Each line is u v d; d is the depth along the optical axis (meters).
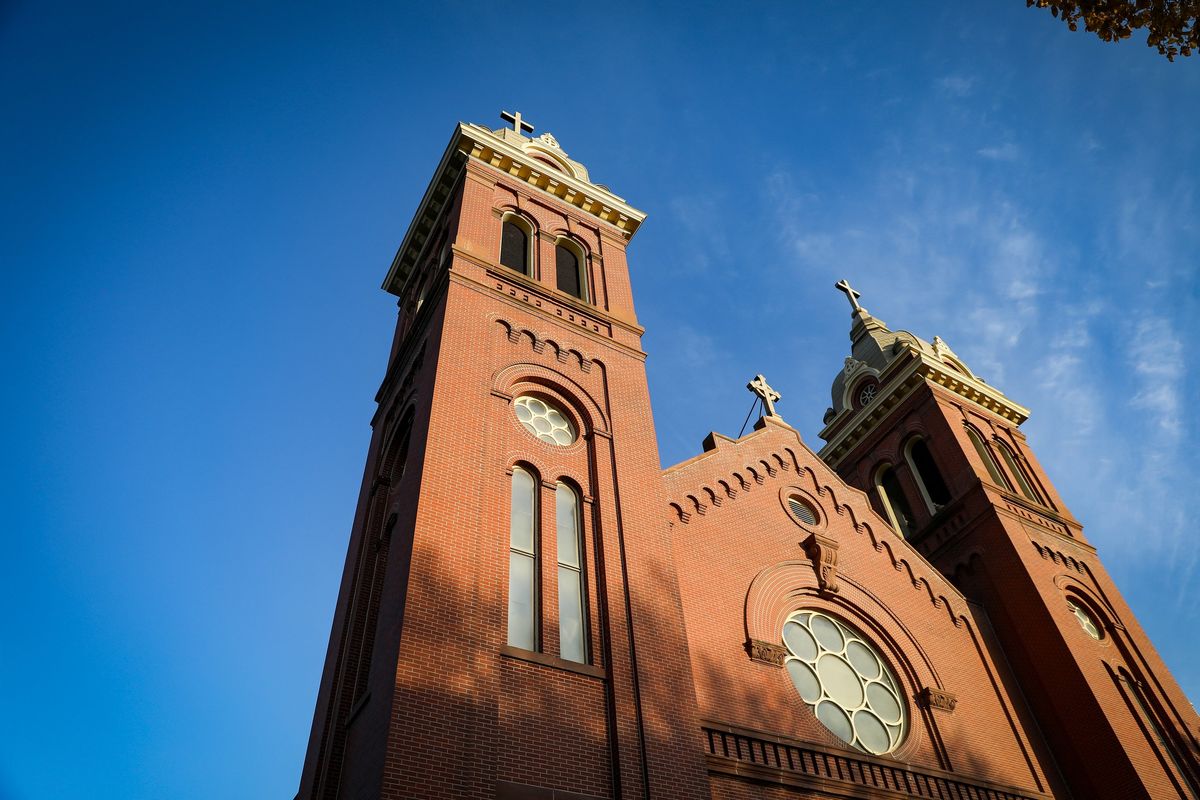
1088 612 24.77
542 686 13.59
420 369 19.66
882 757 17.47
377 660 13.54
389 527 17.88
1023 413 31.94
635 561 16.41
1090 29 12.47
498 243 22.58
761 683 17.42
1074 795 20.38
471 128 24.78
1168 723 22.16
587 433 18.62
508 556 15.29
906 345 31.78
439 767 11.69
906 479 29.58
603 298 22.97
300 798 15.05
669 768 13.61
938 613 22.47
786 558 20.70
